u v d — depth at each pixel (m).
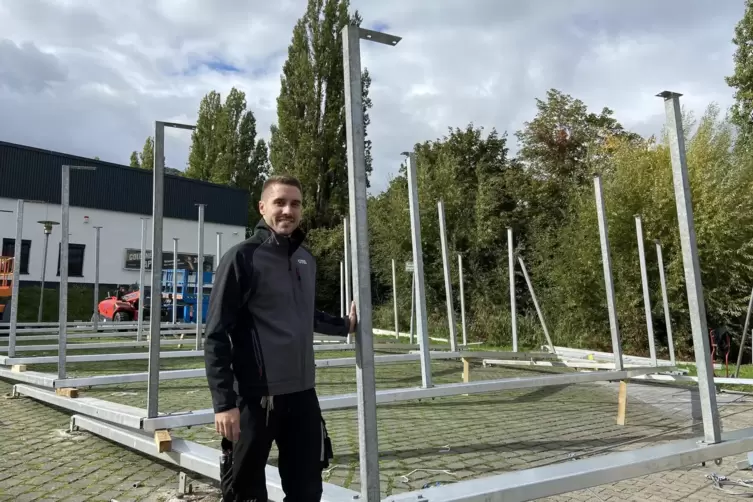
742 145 15.45
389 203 21.70
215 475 3.15
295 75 29.84
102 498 3.42
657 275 13.83
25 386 6.57
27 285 23.77
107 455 4.34
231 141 41.16
